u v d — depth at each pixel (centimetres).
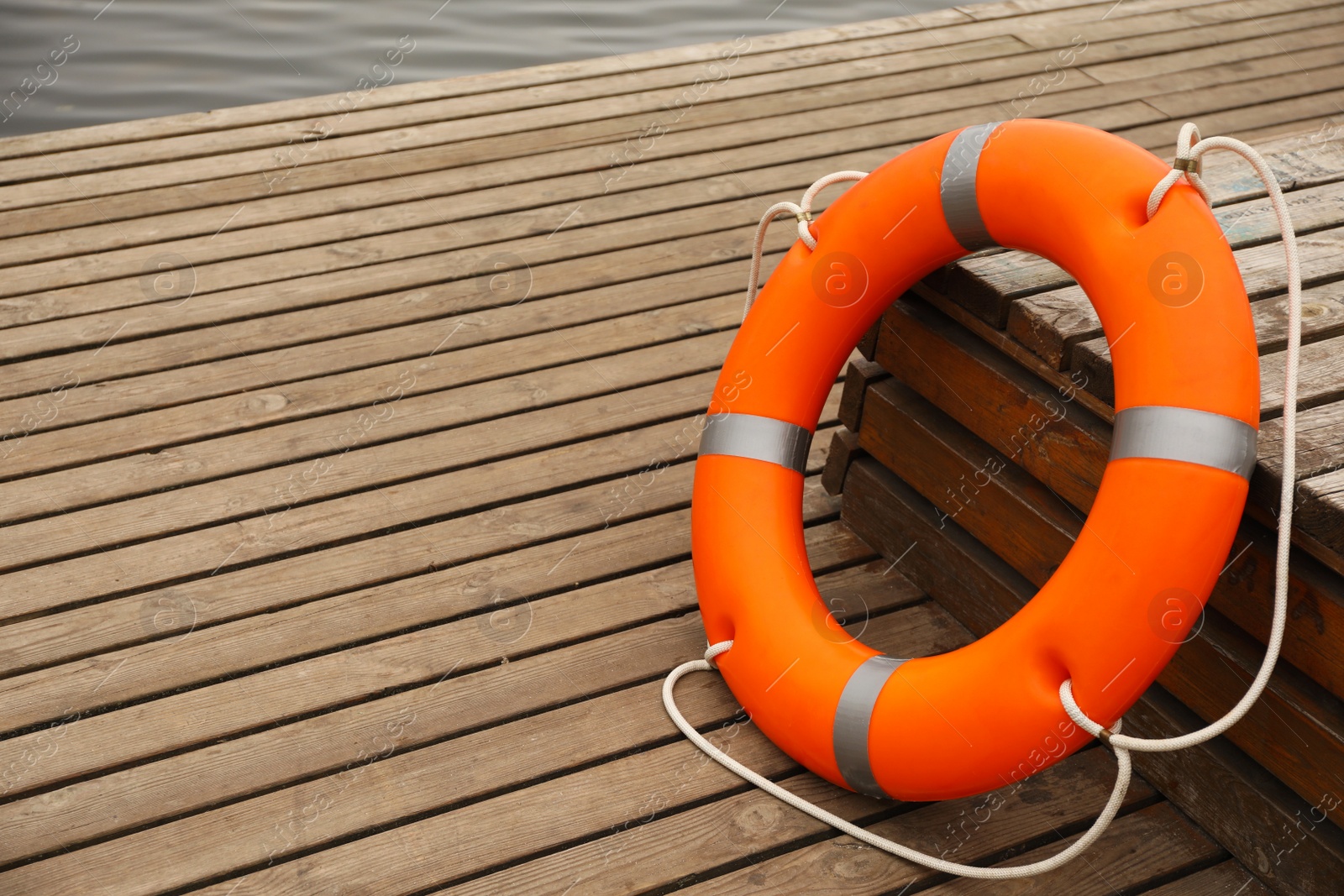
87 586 191
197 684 176
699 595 176
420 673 179
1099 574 137
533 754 167
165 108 387
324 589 193
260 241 286
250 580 194
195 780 161
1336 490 131
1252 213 182
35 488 210
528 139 340
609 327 262
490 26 477
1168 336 137
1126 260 142
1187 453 133
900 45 411
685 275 281
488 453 224
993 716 144
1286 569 130
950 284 175
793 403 176
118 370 241
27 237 282
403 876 150
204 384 238
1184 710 159
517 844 154
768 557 169
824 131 351
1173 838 157
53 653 179
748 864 154
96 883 148
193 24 457
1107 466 142
